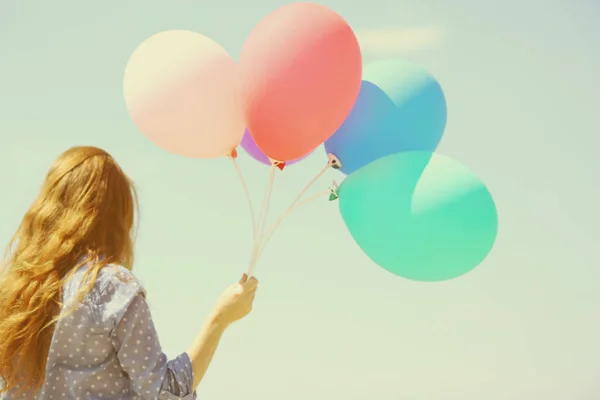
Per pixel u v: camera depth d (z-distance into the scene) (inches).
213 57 69.6
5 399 46.5
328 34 63.4
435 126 70.9
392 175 63.8
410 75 71.0
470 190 62.7
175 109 68.6
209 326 52.5
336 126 65.5
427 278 64.4
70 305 45.4
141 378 45.8
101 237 48.7
